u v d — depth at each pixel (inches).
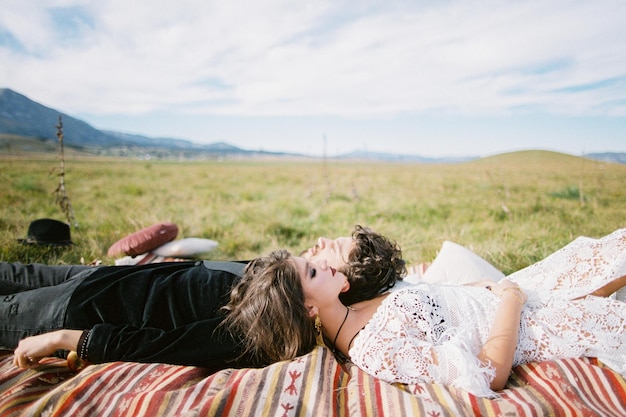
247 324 78.5
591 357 78.0
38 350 77.9
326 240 94.6
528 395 66.3
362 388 70.3
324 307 80.4
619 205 295.4
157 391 68.8
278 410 64.7
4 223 237.5
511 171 624.4
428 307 75.9
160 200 372.8
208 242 178.9
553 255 94.7
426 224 265.4
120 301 86.7
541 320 79.7
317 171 1089.4
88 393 71.0
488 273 129.0
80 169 756.0
